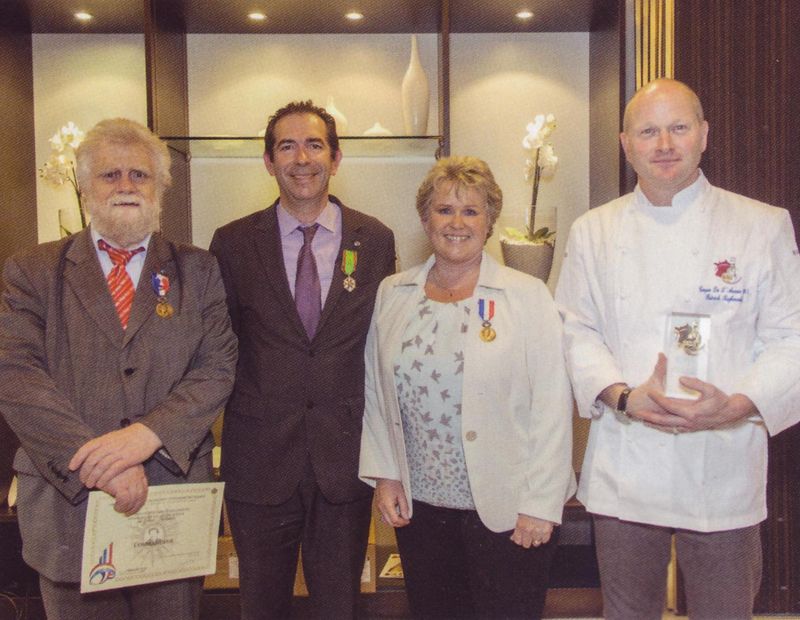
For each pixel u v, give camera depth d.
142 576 1.86
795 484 2.81
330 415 2.16
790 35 2.74
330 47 3.38
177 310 1.98
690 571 1.98
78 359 1.89
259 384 2.16
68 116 3.39
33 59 3.37
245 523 2.17
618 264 1.97
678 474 1.90
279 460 2.14
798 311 1.88
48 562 1.88
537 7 3.09
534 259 2.92
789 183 2.76
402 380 2.01
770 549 2.83
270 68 3.38
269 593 2.18
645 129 1.88
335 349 2.17
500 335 1.97
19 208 3.23
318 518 2.19
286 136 2.20
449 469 1.98
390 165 3.38
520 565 1.97
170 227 3.15
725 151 2.75
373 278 2.26
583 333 2.00
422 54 3.38
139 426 1.84
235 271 2.22
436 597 2.06
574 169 3.39
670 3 2.74
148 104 2.93
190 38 3.36
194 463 1.97
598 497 1.98
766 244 1.89
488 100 3.39
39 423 1.81
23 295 1.91
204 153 3.30
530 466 1.96
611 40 3.04
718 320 1.88
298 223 2.26
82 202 3.02
